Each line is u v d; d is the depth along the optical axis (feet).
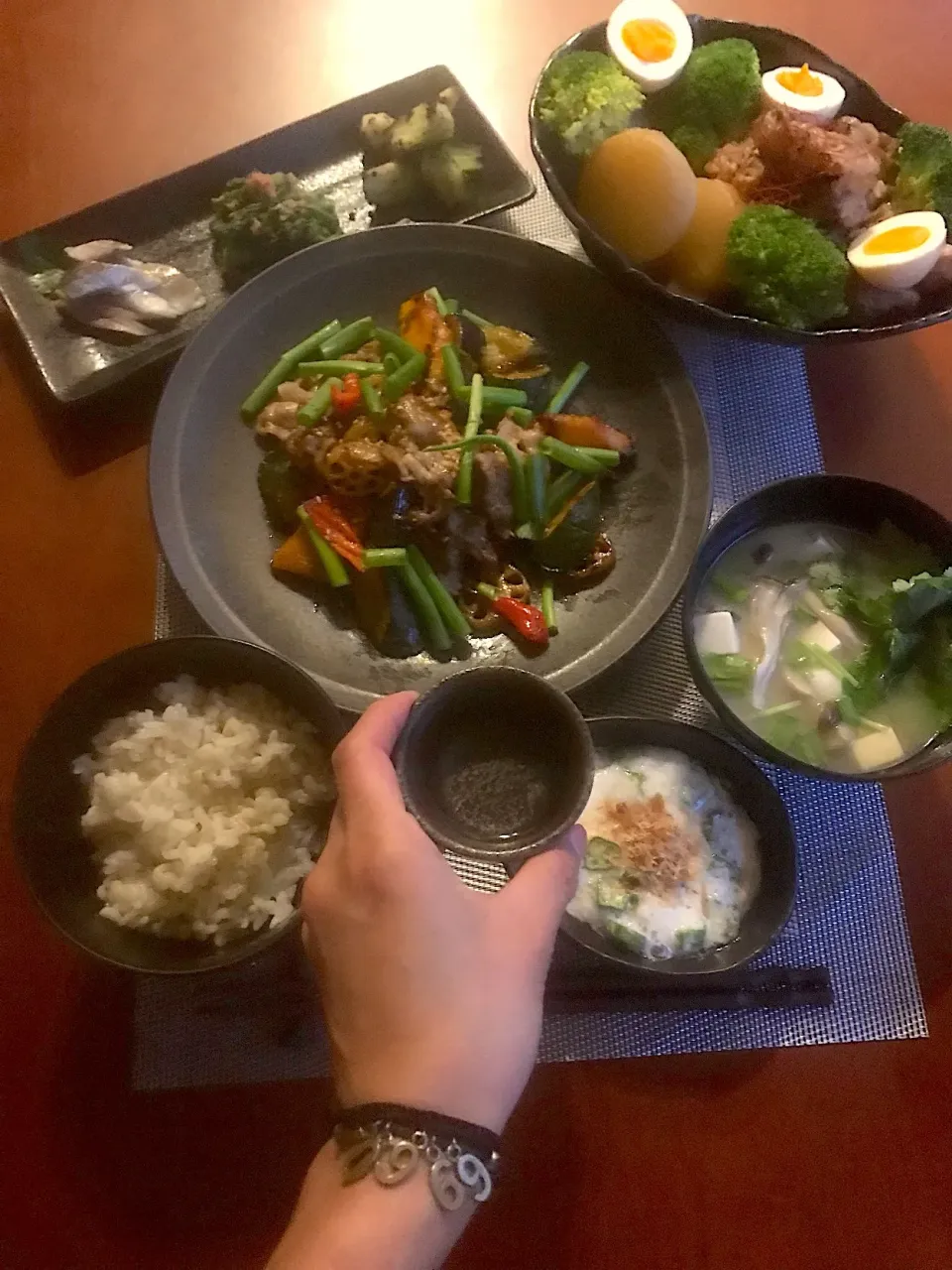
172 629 1.61
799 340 1.64
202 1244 1.33
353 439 1.63
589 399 1.74
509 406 1.69
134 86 2.02
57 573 1.65
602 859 1.42
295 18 2.09
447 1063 1.01
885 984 1.51
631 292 1.72
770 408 1.85
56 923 1.22
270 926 1.33
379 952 1.04
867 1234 1.39
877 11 2.20
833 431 1.85
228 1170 1.36
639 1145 1.41
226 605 1.53
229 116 2.01
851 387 1.88
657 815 1.46
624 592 1.62
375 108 1.95
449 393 1.70
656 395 1.70
